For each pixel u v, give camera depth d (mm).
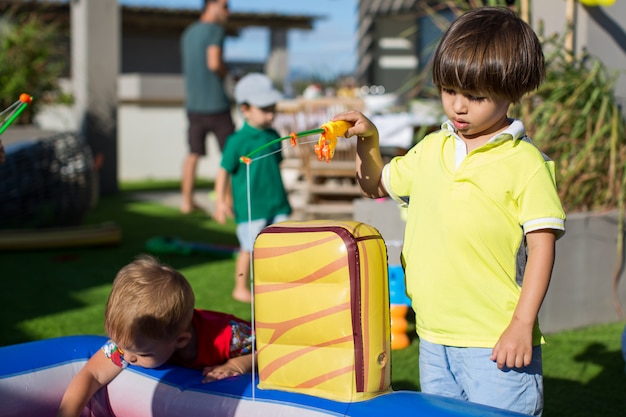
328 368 1999
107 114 10023
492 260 2047
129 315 2188
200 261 5898
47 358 2479
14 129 8234
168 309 2207
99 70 9945
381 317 2023
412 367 3490
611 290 4332
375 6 12375
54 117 12086
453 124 2170
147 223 7762
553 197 2016
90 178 6945
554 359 3676
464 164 2098
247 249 4570
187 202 8523
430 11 5395
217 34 7969
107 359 2371
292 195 8320
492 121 2053
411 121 6328
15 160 6555
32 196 6629
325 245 1989
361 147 2375
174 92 13805
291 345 2053
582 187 4484
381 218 4086
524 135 2135
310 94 9711
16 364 2418
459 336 2066
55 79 9734
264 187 4543
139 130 13766
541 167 2047
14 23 9906
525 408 2029
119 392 2373
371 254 2002
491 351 2027
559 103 4512
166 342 2238
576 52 4883
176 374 2307
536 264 1977
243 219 4559
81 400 2342
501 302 2039
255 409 2062
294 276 2029
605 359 3674
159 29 18797
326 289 1997
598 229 4250
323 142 2178
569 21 4863
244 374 2301
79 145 6926
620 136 4539
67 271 5473
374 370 2004
